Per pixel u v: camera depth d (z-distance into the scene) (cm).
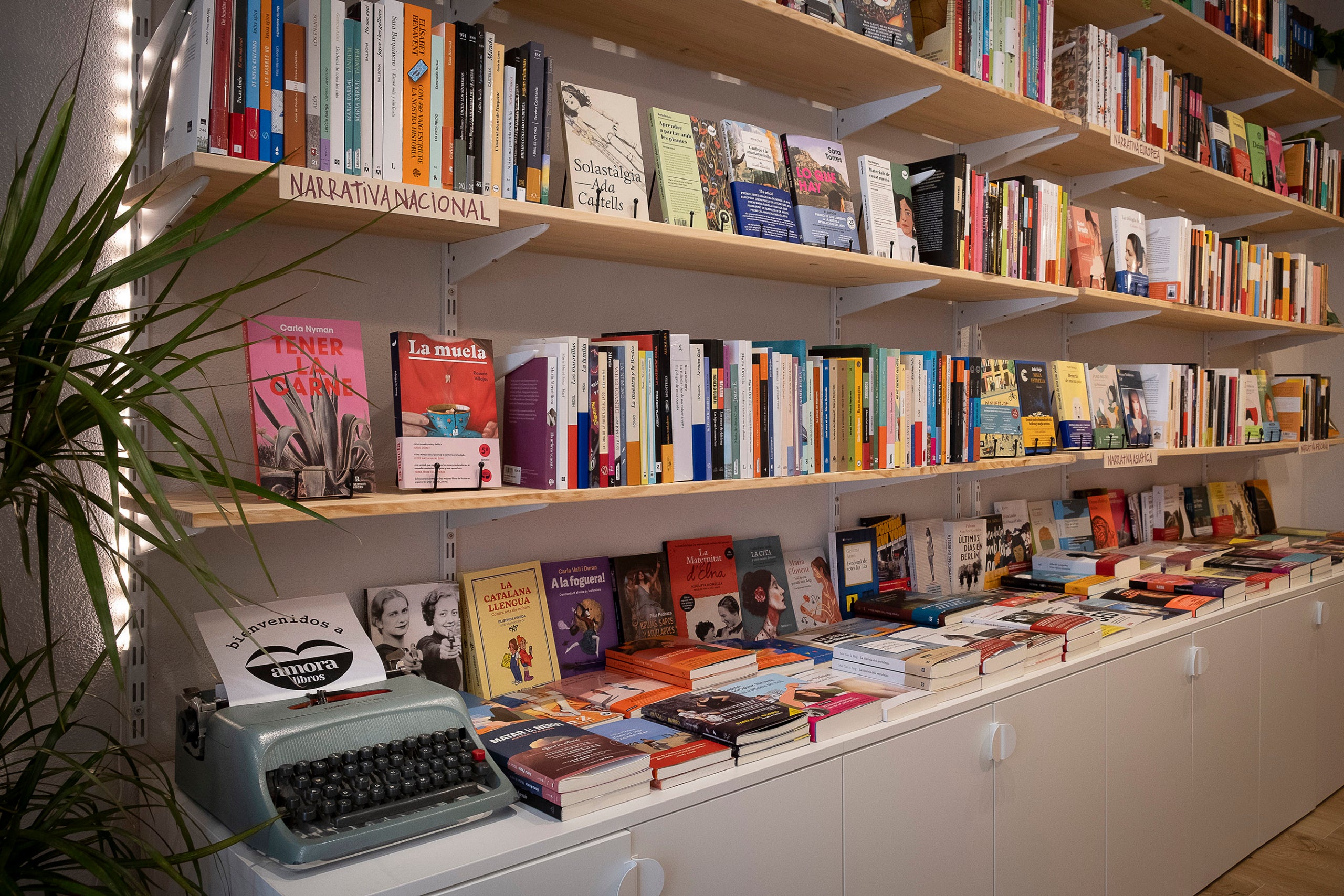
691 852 142
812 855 162
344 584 169
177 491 149
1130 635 242
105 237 97
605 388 170
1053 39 280
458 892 116
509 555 191
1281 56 369
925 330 286
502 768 140
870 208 224
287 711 131
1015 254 257
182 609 152
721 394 190
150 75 146
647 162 210
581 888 128
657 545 217
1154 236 319
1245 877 281
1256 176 363
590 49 201
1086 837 226
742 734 153
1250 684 289
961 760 191
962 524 286
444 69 148
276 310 161
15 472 97
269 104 132
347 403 148
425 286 179
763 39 201
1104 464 284
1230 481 427
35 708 142
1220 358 429
